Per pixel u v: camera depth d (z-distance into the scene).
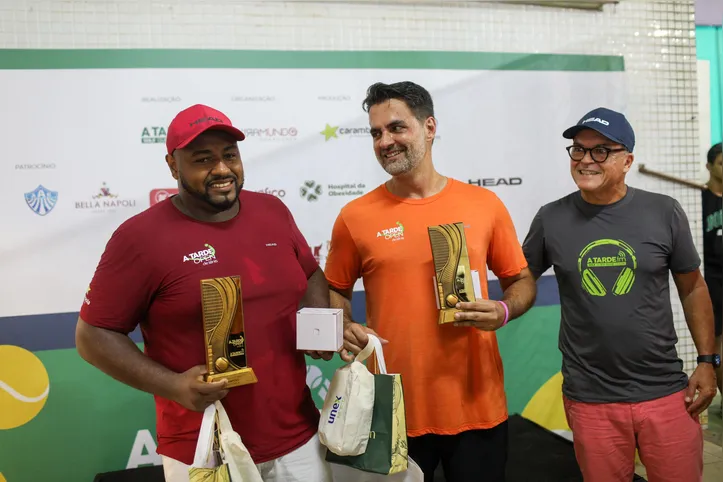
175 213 1.23
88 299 1.19
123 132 2.13
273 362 1.25
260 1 2.21
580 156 1.52
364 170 2.34
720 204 2.64
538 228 1.67
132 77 2.13
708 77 2.84
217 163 1.18
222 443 1.14
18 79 2.05
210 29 2.18
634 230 1.52
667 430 1.51
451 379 1.47
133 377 1.15
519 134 2.45
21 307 2.10
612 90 2.53
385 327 1.50
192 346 1.19
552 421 2.56
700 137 2.87
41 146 2.08
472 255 1.49
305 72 2.26
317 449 1.33
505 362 2.50
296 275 1.31
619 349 1.51
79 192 2.12
